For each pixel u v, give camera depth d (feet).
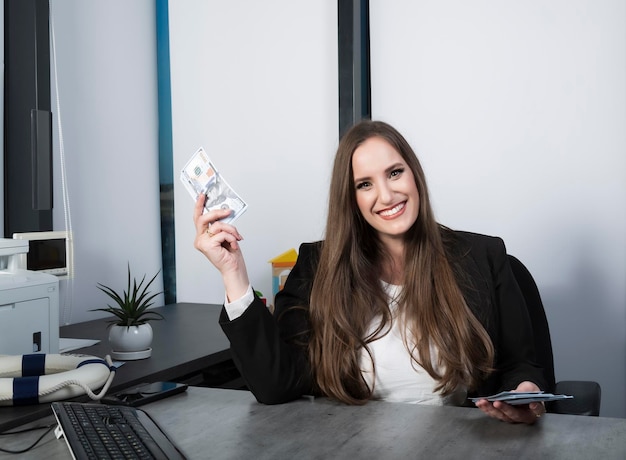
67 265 8.88
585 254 8.77
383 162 5.43
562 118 8.82
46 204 7.77
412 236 5.68
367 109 9.82
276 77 10.52
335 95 10.09
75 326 9.03
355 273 5.63
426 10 9.52
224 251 5.18
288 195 10.50
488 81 9.20
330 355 5.35
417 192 5.58
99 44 10.05
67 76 9.45
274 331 5.23
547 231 8.96
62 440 4.32
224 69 10.90
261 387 5.09
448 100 9.44
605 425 4.43
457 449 4.02
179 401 5.24
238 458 3.94
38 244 8.49
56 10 9.29
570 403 5.75
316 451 4.03
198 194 5.28
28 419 4.78
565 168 8.83
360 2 9.68
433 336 5.40
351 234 5.66
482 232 9.32
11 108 8.66
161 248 11.28
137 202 10.77
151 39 11.12
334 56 10.09
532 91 8.96
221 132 10.96
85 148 9.75
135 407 5.04
